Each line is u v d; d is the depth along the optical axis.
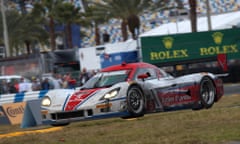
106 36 110.75
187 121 24.78
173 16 152.00
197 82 32.38
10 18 132.25
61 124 30.88
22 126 34.25
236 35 79.06
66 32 149.38
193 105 32.25
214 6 161.62
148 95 29.59
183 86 31.59
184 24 117.69
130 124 26.19
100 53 83.50
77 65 94.50
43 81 65.94
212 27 105.44
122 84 28.52
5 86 66.94
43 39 143.75
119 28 156.50
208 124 23.06
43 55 93.00
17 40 137.62
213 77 33.62
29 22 133.75
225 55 76.88
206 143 18.00
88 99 27.80
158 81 30.52
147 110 29.55
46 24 136.50
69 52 94.50
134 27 109.06
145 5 108.62
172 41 79.00
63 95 28.94
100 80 29.97
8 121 41.41
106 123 29.28
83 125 29.55
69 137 22.75
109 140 20.39
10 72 95.69
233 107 31.61
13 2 150.25
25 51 171.38
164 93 30.45
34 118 34.47
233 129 20.78
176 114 30.06
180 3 115.94
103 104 27.56
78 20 133.38
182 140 18.72
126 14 109.88
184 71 78.62
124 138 20.69
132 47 80.06
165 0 111.44
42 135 24.48
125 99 28.25
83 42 162.12
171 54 78.94
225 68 76.88
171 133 21.30
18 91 65.62
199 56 79.06
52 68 93.00
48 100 28.88
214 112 28.02
